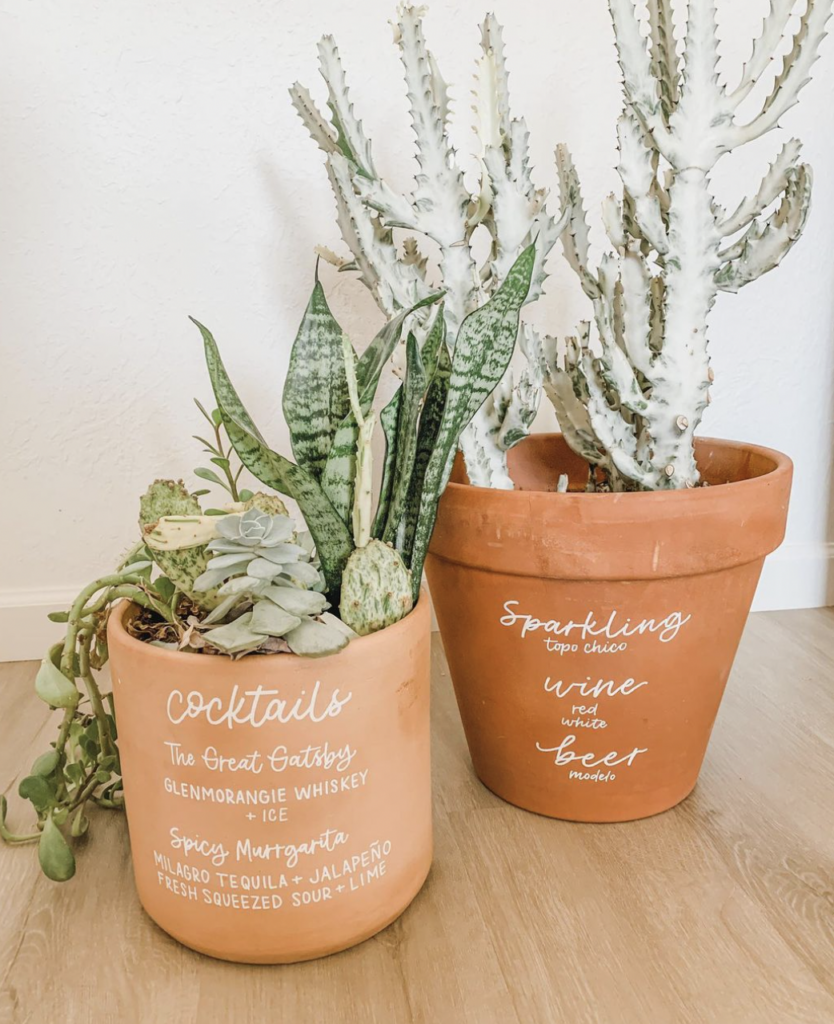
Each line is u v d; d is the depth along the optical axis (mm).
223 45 918
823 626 1100
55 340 961
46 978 544
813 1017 499
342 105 692
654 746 674
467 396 566
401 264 770
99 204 935
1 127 902
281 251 976
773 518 644
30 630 1018
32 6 881
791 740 826
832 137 1026
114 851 679
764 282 1060
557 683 655
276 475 544
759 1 985
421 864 601
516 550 619
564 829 695
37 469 991
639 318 664
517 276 561
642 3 973
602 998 519
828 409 1118
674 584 619
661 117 629
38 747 821
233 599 501
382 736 542
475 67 962
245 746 508
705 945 559
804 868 634
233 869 530
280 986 536
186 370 989
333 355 576
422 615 575
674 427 688
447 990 529
